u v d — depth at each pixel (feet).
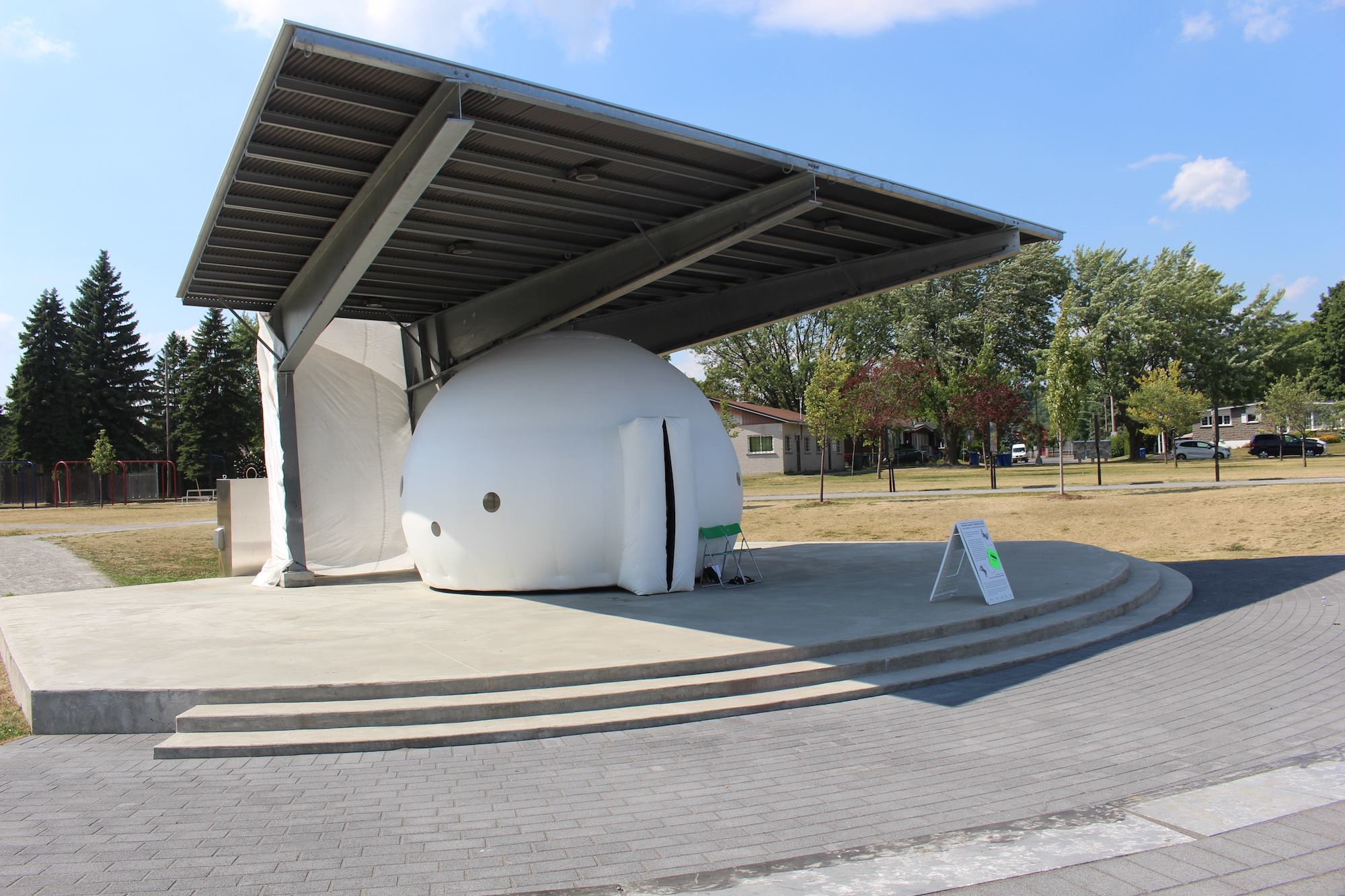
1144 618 29.14
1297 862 11.49
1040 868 11.63
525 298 40.88
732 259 41.39
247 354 208.03
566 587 33.99
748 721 19.35
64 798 15.29
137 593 38.17
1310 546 46.37
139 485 176.04
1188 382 161.99
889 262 40.98
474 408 35.14
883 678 22.07
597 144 27.20
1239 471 107.24
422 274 40.06
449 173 28.86
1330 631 26.08
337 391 45.16
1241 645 25.02
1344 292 219.61
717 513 36.19
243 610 31.94
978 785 14.96
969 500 79.46
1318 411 150.30
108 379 199.00
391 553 45.09
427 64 20.49
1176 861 11.68
